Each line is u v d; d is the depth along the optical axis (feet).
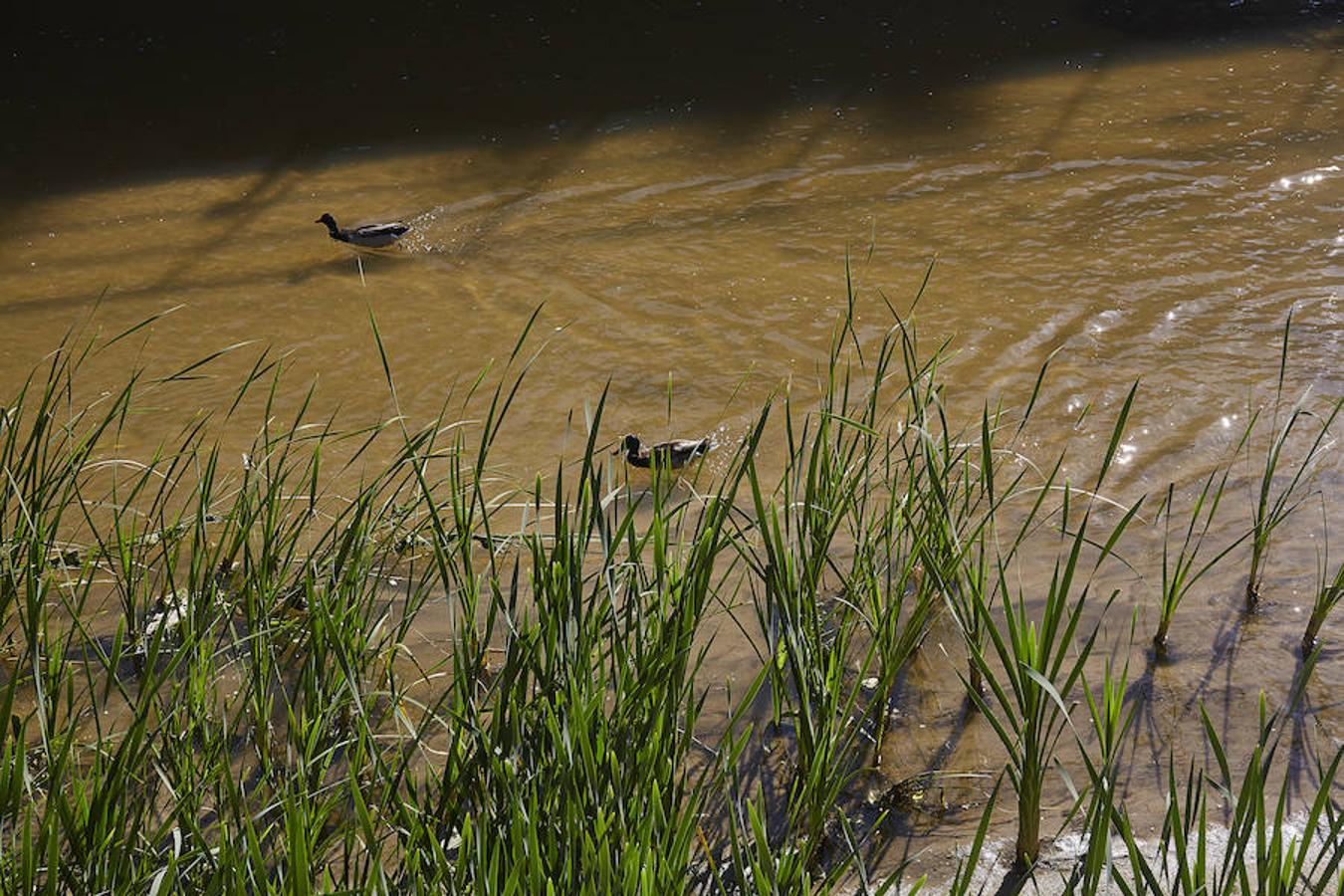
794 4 58.34
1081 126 45.60
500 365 32.17
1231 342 31.24
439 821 15.90
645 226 39.81
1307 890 16.31
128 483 27.04
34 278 37.96
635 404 30.12
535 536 17.02
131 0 59.88
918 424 20.42
